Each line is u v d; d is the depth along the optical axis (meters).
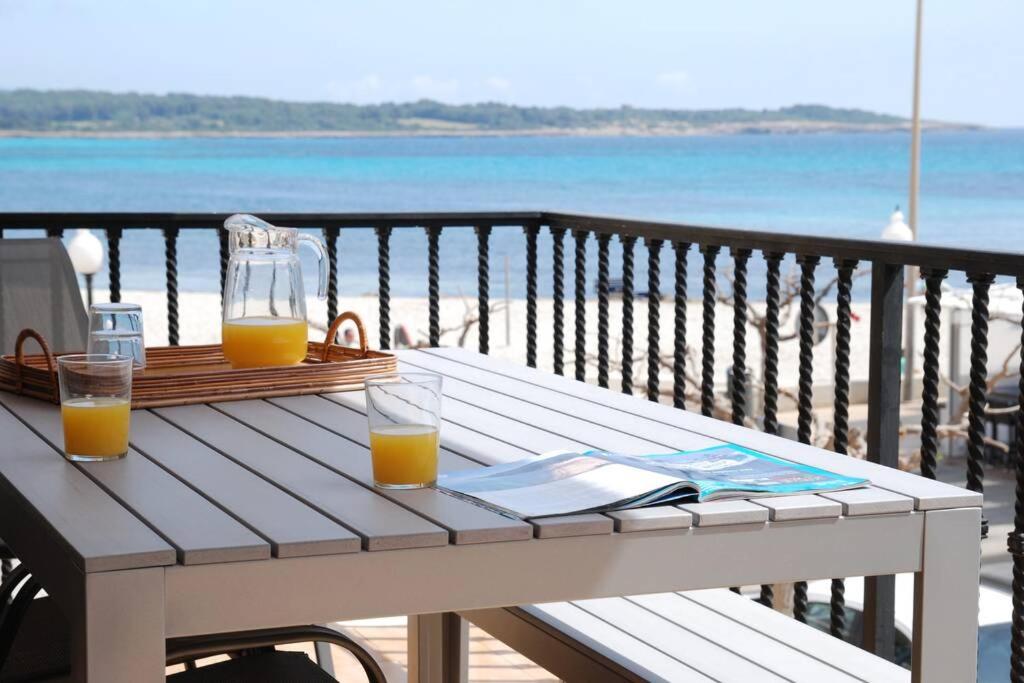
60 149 58.31
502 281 27.80
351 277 29.73
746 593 5.60
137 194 50.25
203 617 1.18
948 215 46.19
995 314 8.50
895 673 1.76
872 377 2.47
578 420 1.95
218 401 1.96
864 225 44.03
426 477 1.44
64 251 2.87
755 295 23.06
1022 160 57.56
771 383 2.82
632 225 3.21
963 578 1.49
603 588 1.33
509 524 1.29
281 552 1.20
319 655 2.11
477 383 2.29
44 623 1.94
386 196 51.16
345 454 1.61
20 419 1.83
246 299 2.09
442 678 2.17
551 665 1.96
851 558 1.44
